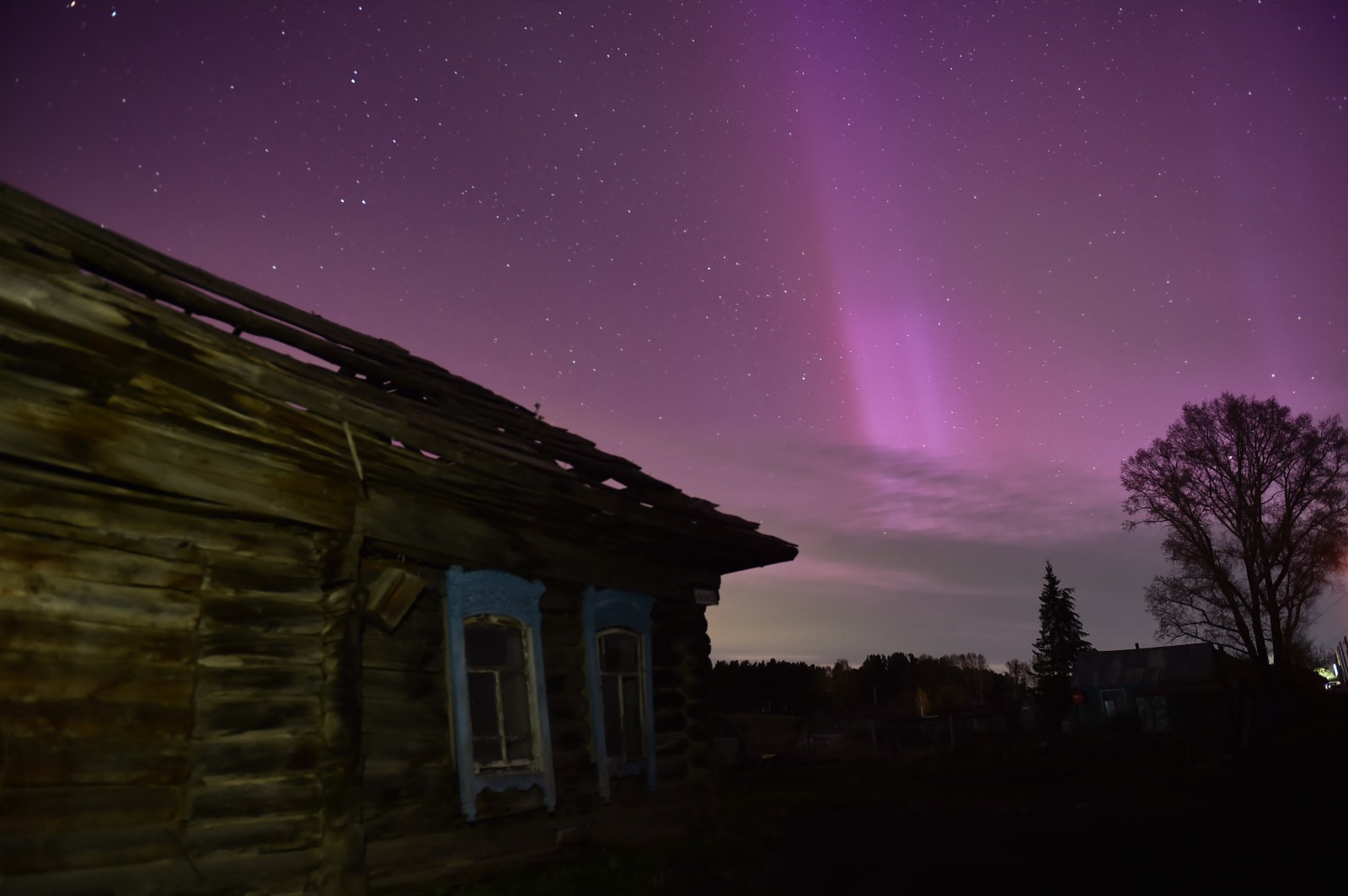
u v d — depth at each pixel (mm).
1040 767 27016
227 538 5848
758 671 85125
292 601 6133
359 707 6250
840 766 35688
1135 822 14164
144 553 5383
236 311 7332
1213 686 43844
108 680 5066
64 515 5035
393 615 6582
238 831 5492
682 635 10789
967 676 91875
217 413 5641
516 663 8344
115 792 4992
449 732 7367
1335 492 41562
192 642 5512
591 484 9273
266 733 5781
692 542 10219
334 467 6426
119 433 5207
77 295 4844
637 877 7914
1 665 4656
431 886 6809
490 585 7910
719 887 8312
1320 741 25281
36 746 4711
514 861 7609
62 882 4672
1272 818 13688
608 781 9008
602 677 9531
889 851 11078
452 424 8117
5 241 4762
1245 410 43000
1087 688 51969
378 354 9367
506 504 7918
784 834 11438
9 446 4695
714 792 10469
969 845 11734
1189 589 43844
